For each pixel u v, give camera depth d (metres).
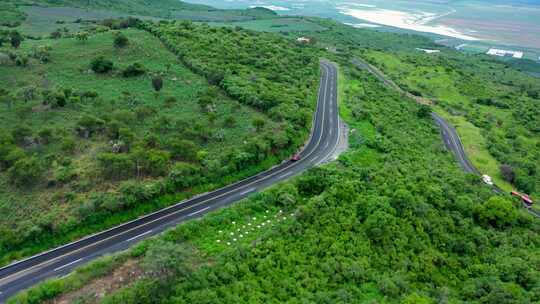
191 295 56.03
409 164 102.50
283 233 71.69
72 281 57.47
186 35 166.62
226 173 87.31
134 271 60.53
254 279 62.28
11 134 84.62
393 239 76.12
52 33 178.25
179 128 97.12
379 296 64.75
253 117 109.81
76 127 90.94
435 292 69.00
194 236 69.50
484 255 80.94
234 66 141.88
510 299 67.56
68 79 121.19
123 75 127.31
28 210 67.69
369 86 168.12
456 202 91.44
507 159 132.75
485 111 182.62
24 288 57.31
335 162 98.50
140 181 77.81
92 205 69.25
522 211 97.81
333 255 70.31
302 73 159.62
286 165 97.62
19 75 120.75
